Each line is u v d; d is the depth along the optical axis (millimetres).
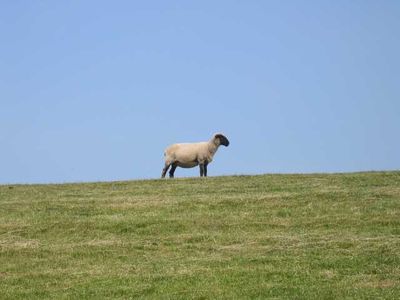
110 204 29594
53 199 31219
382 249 21438
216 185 33812
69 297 18031
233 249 22469
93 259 21891
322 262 20375
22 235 25062
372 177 34438
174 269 20344
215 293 17844
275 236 23812
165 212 27844
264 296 17484
